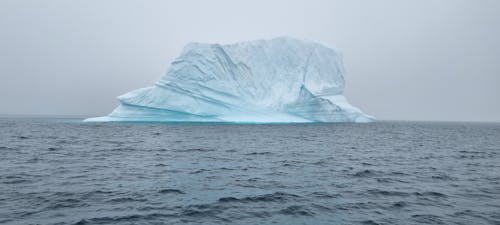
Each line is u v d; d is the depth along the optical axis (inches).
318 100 2267.5
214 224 318.3
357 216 346.3
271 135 1462.8
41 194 414.3
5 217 326.0
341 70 2497.5
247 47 2290.8
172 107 2097.7
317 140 1275.8
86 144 1037.8
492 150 1042.7
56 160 708.7
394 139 1450.5
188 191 441.4
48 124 2469.2
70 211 349.4
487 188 477.1
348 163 709.3
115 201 388.5
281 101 2251.5
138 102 2134.6
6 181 485.7
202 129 1786.4
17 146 967.0
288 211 360.8
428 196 428.5
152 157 761.0
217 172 581.9
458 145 1208.8
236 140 1213.7
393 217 343.9
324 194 432.8
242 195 423.2
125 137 1290.6
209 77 2119.8
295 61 2353.6
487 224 325.1
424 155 876.6
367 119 2447.1
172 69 2117.4
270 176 551.5
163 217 336.2
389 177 553.9
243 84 2230.6
